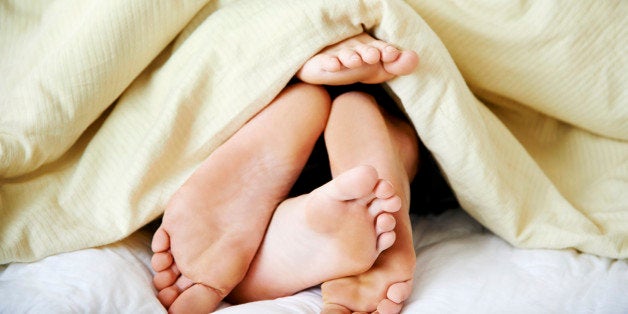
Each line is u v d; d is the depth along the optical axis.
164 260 1.02
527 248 1.09
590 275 1.05
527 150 1.21
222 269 1.01
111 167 1.07
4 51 1.14
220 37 1.05
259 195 1.03
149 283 1.03
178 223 1.02
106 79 1.06
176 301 1.01
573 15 1.09
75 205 1.06
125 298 0.99
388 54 1.01
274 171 1.04
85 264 1.02
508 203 1.08
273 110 1.05
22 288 0.99
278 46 1.04
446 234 1.14
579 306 1.00
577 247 1.08
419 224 1.16
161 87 1.08
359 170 0.93
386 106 1.16
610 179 1.16
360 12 1.03
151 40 1.07
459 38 1.13
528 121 1.21
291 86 1.07
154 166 1.06
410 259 0.99
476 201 1.08
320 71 1.04
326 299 0.99
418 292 1.02
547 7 1.09
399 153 1.09
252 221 1.03
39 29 1.12
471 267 1.05
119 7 1.05
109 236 1.05
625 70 1.12
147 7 1.06
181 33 1.11
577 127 1.20
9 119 1.05
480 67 1.14
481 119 1.08
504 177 1.10
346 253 0.96
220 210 1.02
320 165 1.18
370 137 1.03
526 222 1.10
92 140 1.09
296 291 1.03
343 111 1.05
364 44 1.03
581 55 1.11
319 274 0.99
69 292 0.98
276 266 1.02
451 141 1.05
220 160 1.03
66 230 1.04
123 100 1.10
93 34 1.05
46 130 1.05
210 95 1.06
